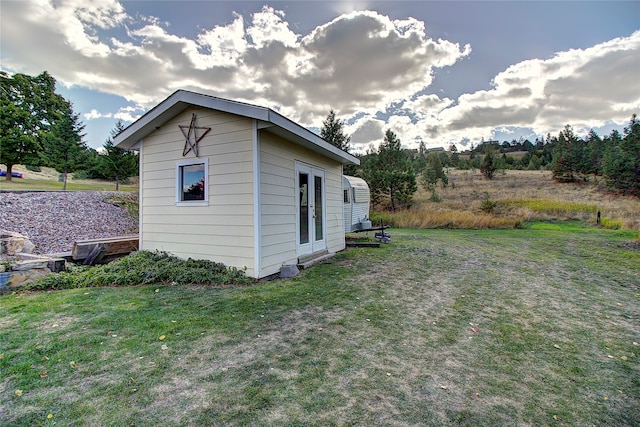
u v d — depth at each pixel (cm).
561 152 2795
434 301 429
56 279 463
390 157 1902
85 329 307
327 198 789
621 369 261
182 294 431
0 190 1068
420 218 1630
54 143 1542
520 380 240
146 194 637
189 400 202
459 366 258
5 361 243
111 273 497
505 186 2717
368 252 823
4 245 544
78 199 1134
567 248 914
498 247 931
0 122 1795
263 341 292
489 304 422
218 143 549
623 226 1407
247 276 514
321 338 302
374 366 252
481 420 191
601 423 194
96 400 199
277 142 574
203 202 564
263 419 185
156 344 279
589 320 371
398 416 191
